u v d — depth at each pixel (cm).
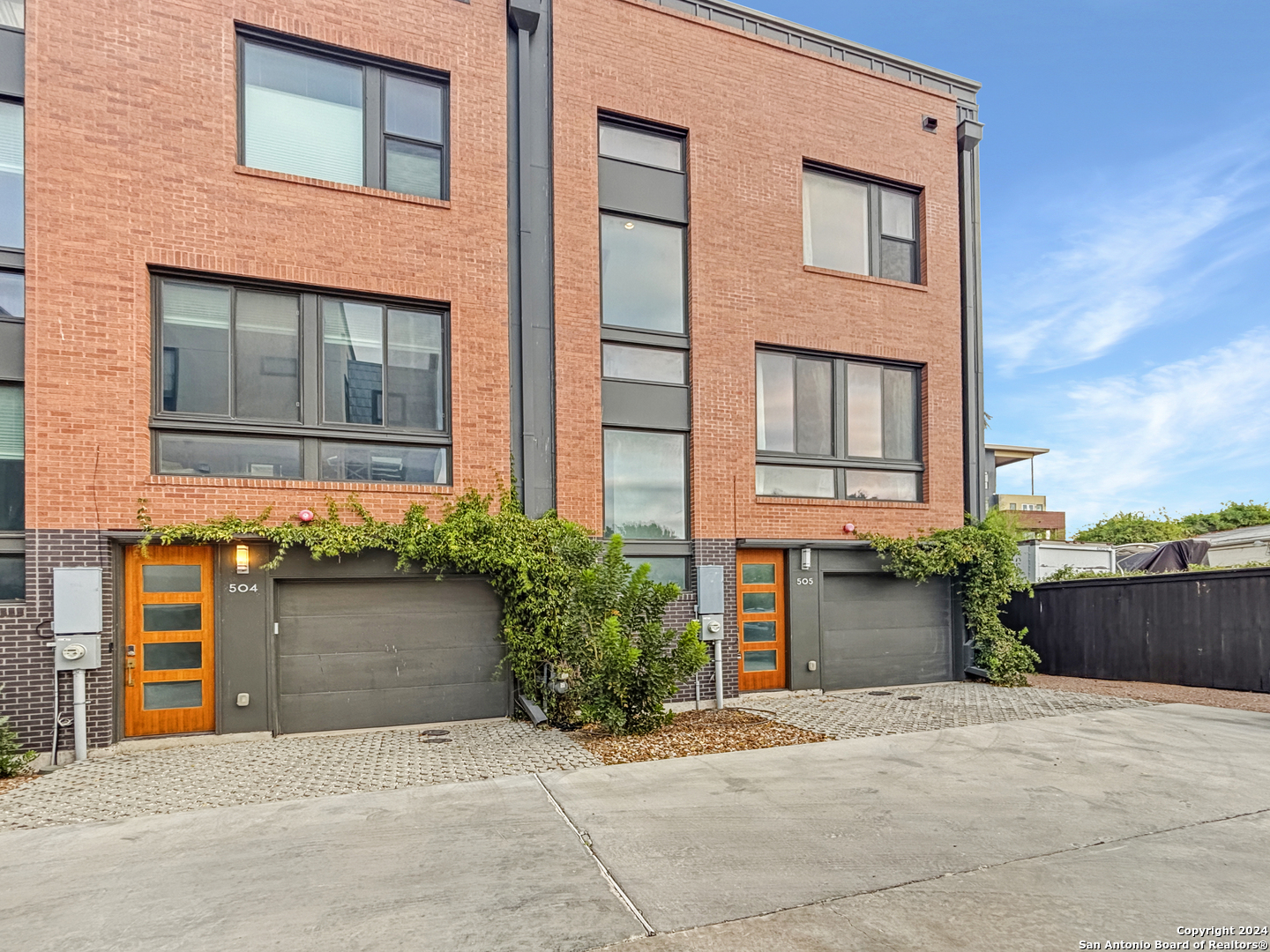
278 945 362
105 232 788
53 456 754
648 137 1076
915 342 1217
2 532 756
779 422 1133
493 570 902
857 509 1150
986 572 1207
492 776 655
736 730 830
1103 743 757
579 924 381
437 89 966
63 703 742
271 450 857
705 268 1073
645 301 1059
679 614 1019
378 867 453
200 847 490
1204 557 1554
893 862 458
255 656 823
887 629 1170
